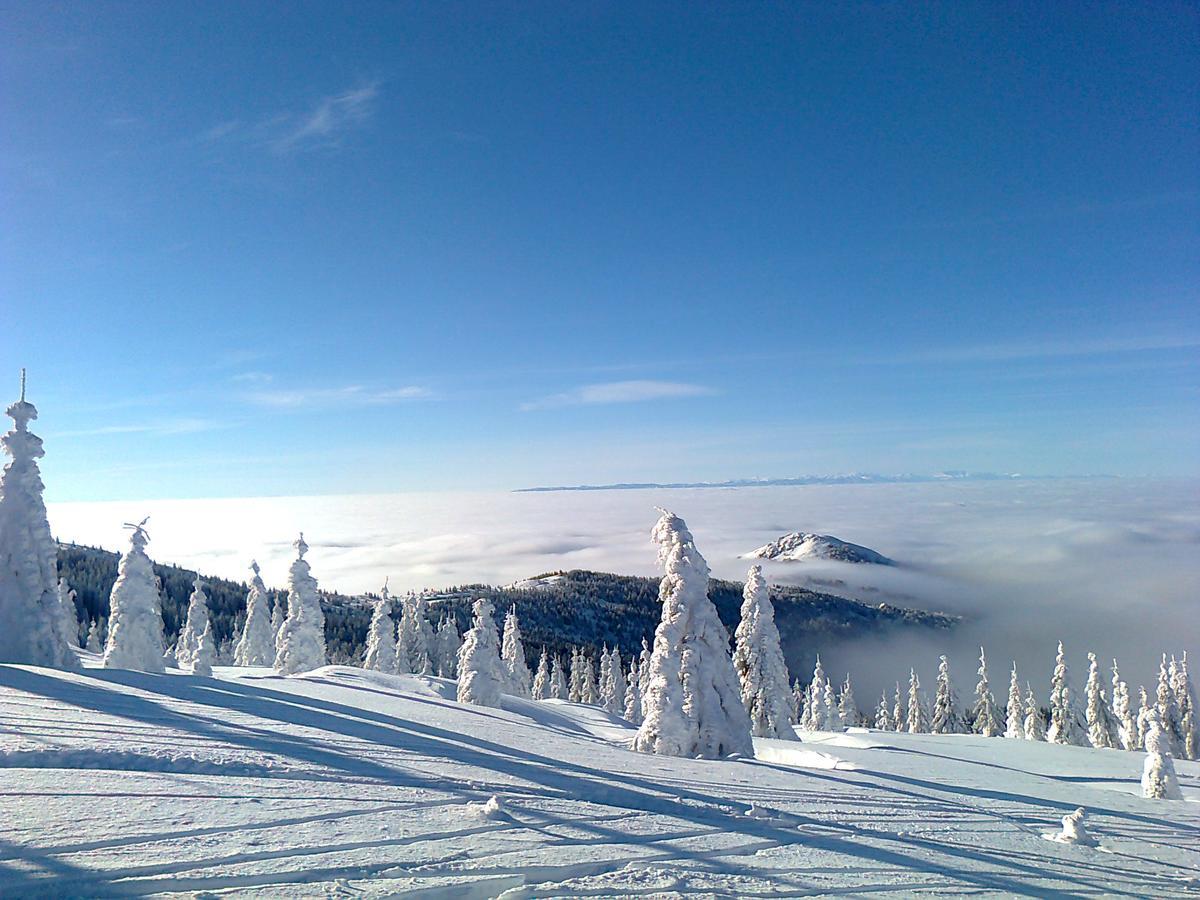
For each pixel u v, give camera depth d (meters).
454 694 35.16
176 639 86.75
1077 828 10.79
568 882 6.37
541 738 16.36
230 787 7.92
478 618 35.28
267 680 22.45
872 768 18.05
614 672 84.62
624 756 15.04
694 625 21.08
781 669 37.53
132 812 6.66
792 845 8.58
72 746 8.74
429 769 10.12
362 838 6.69
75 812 6.48
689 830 8.59
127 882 5.18
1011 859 9.21
